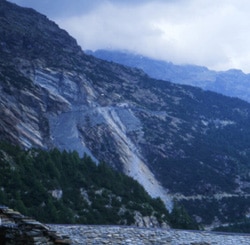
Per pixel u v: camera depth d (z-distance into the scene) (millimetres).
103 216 97438
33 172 102438
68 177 111750
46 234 22031
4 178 90375
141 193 115125
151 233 27859
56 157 116812
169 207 181375
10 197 83250
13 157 105312
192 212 176375
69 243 22141
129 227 28328
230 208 179250
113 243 26844
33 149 117438
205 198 190875
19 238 21703
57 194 98625
